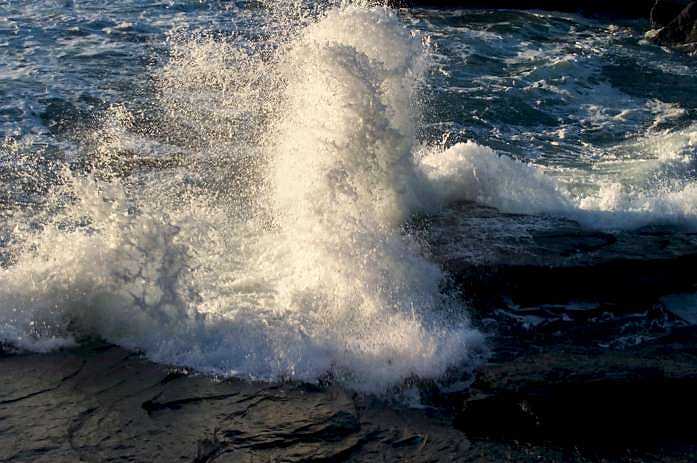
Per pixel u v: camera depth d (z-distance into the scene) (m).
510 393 5.16
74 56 13.97
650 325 6.34
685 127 12.01
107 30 15.73
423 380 5.53
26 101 11.64
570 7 20.94
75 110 11.46
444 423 5.13
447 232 7.36
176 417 5.07
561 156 10.67
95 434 4.87
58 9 17.06
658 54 16.77
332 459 4.72
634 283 6.74
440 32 17.64
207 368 5.61
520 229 7.49
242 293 6.38
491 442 4.94
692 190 8.70
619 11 20.84
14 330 5.93
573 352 5.86
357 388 5.45
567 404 5.10
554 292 6.60
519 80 14.12
